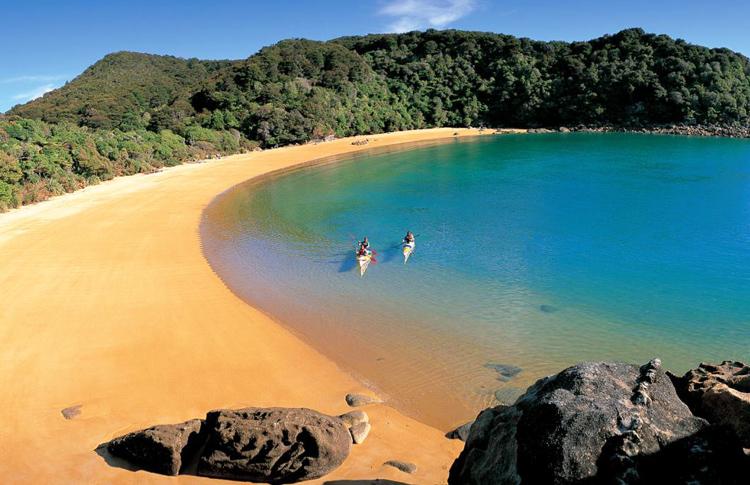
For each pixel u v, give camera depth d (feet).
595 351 61.41
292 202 155.74
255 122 300.20
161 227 119.75
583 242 107.24
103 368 54.70
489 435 30.37
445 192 167.43
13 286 79.25
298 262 96.94
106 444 41.32
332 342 63.46
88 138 191.62
